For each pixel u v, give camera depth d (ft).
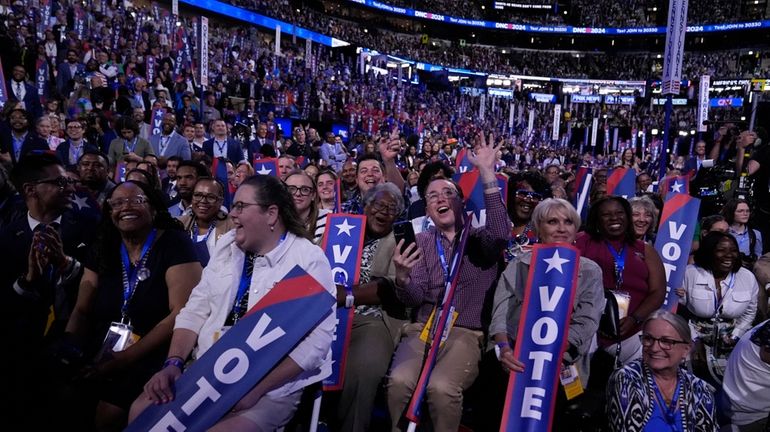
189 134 32.99
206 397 8.02
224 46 75.66
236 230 8.96
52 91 39.55
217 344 8.18
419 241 12.81
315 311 8.25
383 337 12.14
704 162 28.81
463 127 117.29
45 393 10.57
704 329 14.69
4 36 37.45
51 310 11.69
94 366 9.66
